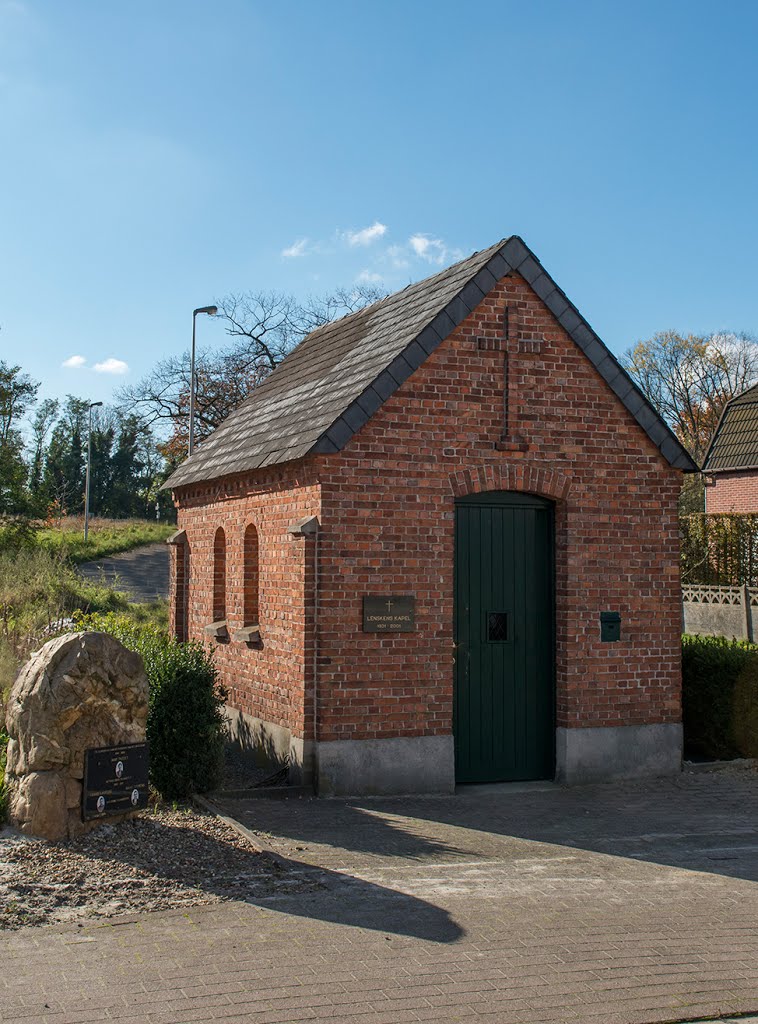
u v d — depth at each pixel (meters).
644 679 12.35
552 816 10.46
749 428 32.00
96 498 85.00
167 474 52.62
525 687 12.23
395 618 11.23
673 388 57.66
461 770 11.89
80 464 88.19
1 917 6.75
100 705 8.57
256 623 13.35
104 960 6.17
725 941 6.84
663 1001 5.88
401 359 11.27
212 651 11.62
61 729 8.38
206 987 5.84
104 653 8.62
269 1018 5.49
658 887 8.05
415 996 5.82
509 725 12.14
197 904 7.18
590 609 12.16
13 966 6.05
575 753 11.99
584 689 12.09
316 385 13.53
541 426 12.00
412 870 8.30
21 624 16.75
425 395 11.50
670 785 11.99
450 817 10.29
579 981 6.12
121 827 8.73
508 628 12.17
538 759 12.24
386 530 11.27
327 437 10.91
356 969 6.17
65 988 5.78
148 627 16.69
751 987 6.10
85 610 23.97
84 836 8.42
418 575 11.38
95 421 88.06
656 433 12.47
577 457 12.16
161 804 10.02
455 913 7.24
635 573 12.39
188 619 16.25
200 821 9.35
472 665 12.02
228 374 45.59
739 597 23.42
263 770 12.37
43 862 7.82
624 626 12.30
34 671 8.54
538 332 12.04
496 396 11.82
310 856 8.58
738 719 13.18
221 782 10.79
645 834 9.79
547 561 12.37
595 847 9.29
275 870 8.04
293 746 11.30
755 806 11.01
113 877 7.62
